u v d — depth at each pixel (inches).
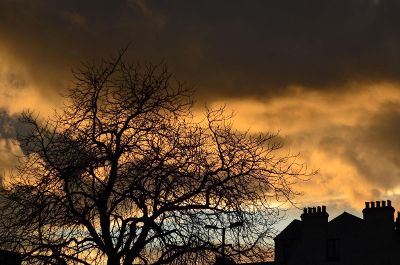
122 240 858.1
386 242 1891.0
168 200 878.4
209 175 877.2
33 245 857.5
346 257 1936.5
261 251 877.2
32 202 852.6
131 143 889.5
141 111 903.1
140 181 870.4
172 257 853.8
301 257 1999.3
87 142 878.4
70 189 883.4
